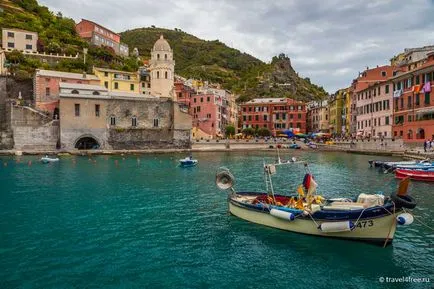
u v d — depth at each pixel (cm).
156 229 2080
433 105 6088
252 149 9475
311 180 2030
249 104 14300
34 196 3016
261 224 2120
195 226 2133
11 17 11588
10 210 2514
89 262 1594
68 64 10375
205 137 11131
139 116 8775
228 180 2447
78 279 1427
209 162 6112
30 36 10544
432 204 2642
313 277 1452
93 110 8081
